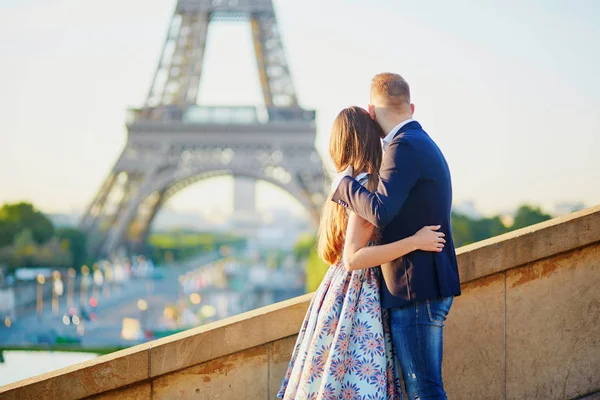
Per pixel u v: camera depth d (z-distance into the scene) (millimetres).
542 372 7965
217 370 7895
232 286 142500
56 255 100625
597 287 8016
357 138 6086
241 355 7887
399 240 5812
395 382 6207
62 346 58000
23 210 105125
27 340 61469
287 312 7832
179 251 185625
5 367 41750
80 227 83500
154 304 106000
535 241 7852
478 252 7797
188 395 7906
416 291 5801
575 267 7996
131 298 112688
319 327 6109
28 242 101062
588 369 8008
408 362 5965
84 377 7891
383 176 5680
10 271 97500
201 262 193625
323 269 78938
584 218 7918
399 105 6047
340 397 5996
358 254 5816
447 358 7879
